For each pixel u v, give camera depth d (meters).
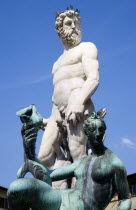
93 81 6.80
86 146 6.71
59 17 7.38
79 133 6.68
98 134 3.19
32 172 3.12
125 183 3.16
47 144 7.04
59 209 2.97
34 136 3.08
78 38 7.31
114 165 3.15
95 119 3.24
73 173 3.24
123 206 3.15
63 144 7.04
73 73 7.05
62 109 6.89
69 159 6.96
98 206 3.08
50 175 3.23
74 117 6.64
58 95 6.98
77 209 3.02
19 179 2.88
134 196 20.44
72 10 7.41
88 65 6.97
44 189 2.90
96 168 3.14
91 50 7.11
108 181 3.13
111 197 3.15
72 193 3.09
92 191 3.10
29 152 3.11
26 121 3.07
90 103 6.82
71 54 7.19
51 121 7.11
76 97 6.77
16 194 2.82
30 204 2.86
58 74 7.14
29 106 3.09
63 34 7.32
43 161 7.02
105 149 3.26
